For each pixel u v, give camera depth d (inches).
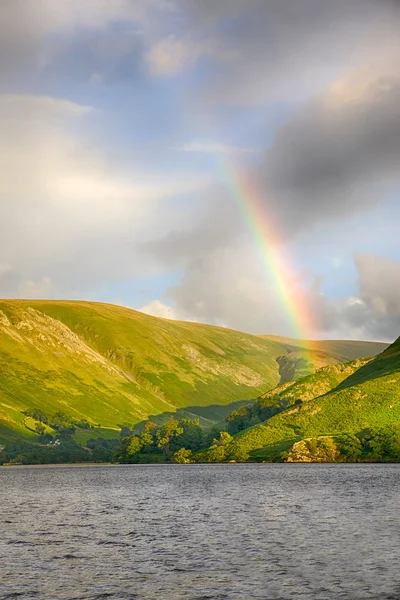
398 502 4616.1
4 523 3789.4
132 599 1985.7
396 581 2156.7
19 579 2257.6
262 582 2170.3
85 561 2559.1
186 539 3075.8
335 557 2551.7
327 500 4849.9
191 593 2043.6
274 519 3784.5
